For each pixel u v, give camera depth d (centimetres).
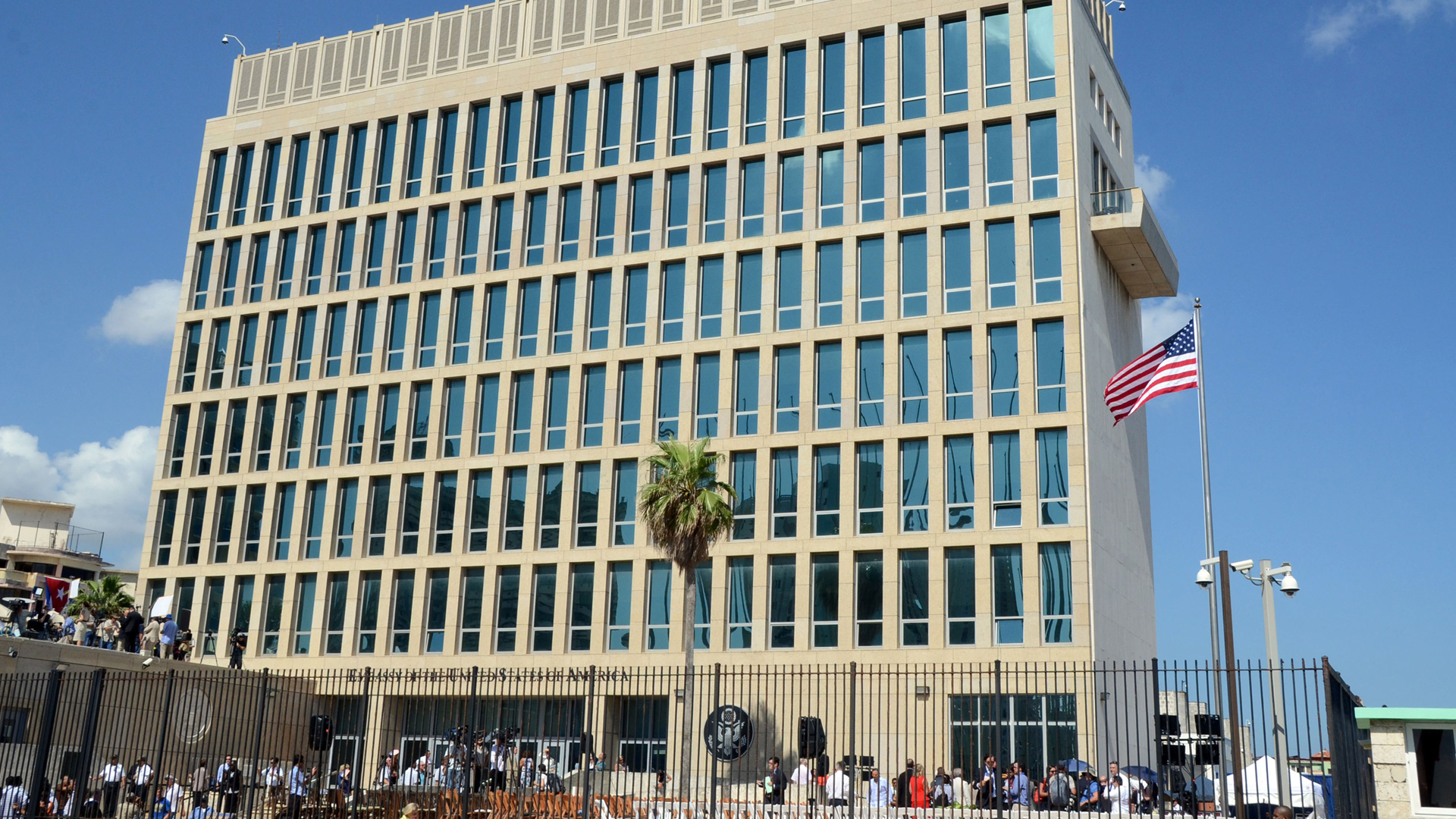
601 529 4594
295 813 2461
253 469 5216
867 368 4422
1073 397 4131
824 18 4759
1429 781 1805
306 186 5475
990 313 4272
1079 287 4219
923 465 4259
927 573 4153
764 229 4669
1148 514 5009
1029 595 4006
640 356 4722
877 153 4612
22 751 2620
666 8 5053
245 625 5038
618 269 4841
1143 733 4456
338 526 5012
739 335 4600
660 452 4581
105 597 5719
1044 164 4394
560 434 4794
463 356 5025
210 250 5603
